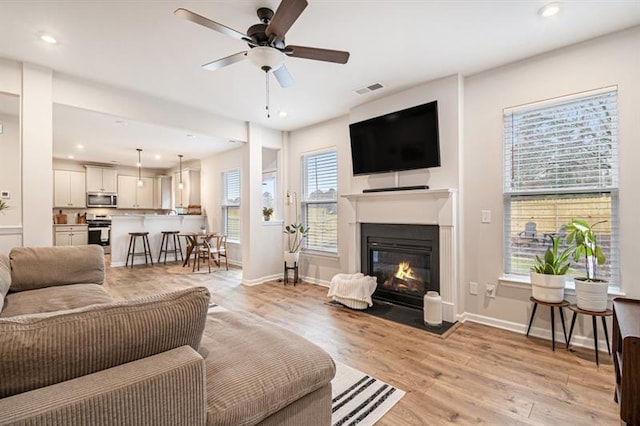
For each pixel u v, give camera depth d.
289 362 1.28
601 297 2.37
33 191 2.87
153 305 0.99
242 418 1.05
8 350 0.76
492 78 3.10
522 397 1.94
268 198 6.06
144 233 6.73
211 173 7.67
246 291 4.50
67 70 3.04
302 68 3.05
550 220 2.82
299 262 5.26
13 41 2.52
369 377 2.16
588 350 2.55
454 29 2.41
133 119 3.61
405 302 3.70
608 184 2.53
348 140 4.49
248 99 3.87
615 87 2.48
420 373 2.22
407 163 3.51
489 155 3.12
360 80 3.33
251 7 2.15
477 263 3.20
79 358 0.84
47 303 2.23
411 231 3.56
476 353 2.52
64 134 5.40
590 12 2.21
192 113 4.16
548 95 2.78
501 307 3.05
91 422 0.75
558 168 2.77
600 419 1.73
